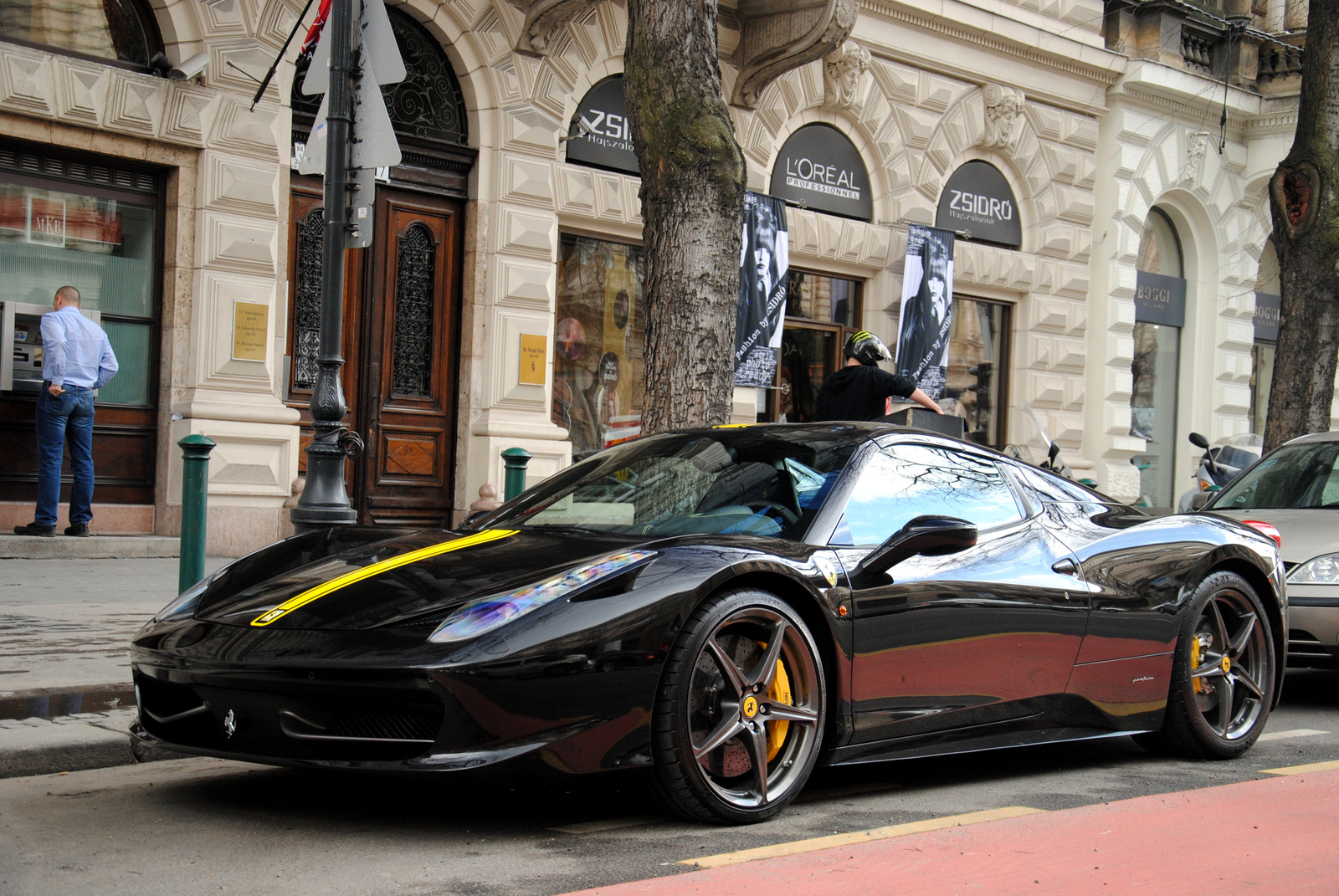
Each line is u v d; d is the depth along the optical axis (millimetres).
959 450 4570
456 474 11508
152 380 9930
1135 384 18000
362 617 3338
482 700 3137
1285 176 12305
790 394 13859
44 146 9281
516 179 11531
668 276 7559
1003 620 4164
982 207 15477
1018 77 15594
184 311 9914
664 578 3436
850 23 12414
